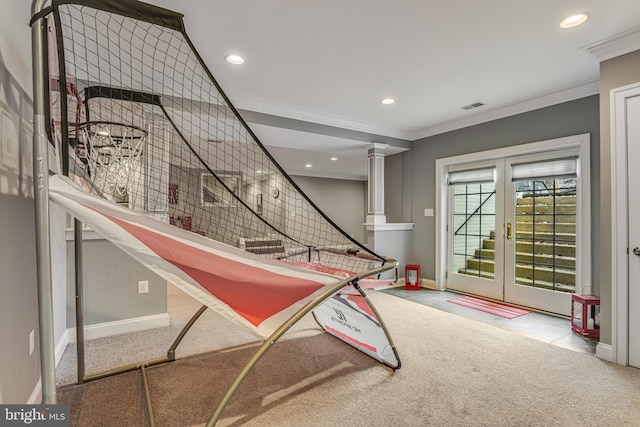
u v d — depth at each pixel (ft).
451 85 10.11
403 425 5.28
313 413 5.59
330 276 6.00
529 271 12.19
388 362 7.39
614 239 7.55
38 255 3.71
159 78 9.50
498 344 8.57
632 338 7.33
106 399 5.93
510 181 12.68
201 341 8.69
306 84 10.03
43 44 3.78
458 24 6.90
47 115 4.21
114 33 7.18
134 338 8.81
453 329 9.68
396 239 16.02
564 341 9.00
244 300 4.93
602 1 6.16
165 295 9.85
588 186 10.23
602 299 7.77
